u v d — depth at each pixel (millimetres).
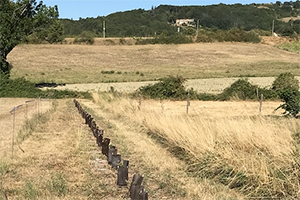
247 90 32719
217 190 8164
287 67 69062
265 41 103812
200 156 9914
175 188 8055
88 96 37375
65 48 87312
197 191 7969
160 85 33750
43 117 19891
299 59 79812
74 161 10258
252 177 8391
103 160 10438
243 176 8391
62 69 66250
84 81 52031
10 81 38250
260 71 63750
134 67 70438
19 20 42562
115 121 19094
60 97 37625
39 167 9766
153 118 15344
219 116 19156
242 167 8672
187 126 11961
